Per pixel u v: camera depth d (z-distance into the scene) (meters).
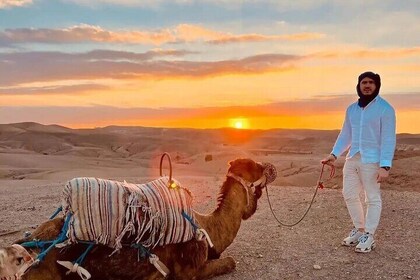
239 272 4.24
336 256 4.63
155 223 3.52
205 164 41.28
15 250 3.15
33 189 10.17
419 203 7.08
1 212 7.09
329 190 8.67
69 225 3.36
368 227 4.74
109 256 3.43
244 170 4.19
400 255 4.62
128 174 29.16
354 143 4.72
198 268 3.80
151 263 3.53
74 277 3.36
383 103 4.55
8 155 47.81
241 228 5.75
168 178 3.84
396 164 15.85
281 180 16.33
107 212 3.40
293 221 6.09
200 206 7.26
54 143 88.50
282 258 4.62
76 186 3.42
